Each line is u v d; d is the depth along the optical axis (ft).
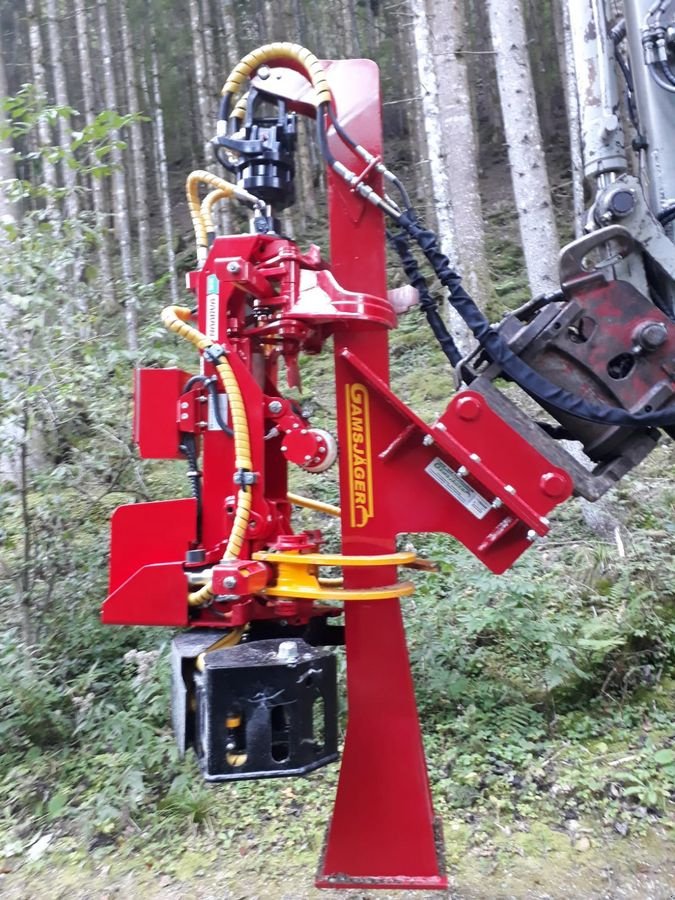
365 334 7.84
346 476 7.86
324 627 9.37
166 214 50.03
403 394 28.37
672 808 10.00
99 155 15.35
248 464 7.60
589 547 16.34
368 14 68.08
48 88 63.62
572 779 10.64
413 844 7.84
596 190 8.00
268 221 8.04
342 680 12.75
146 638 14.06
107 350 14.24
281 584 7.66
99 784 11.12
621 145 7.89
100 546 14.51
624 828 9.74
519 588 13.17
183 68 71.05
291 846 9.82
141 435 8.38
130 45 52.54
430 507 7.74
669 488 18.88
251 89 8.26
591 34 7.83
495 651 13.73
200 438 9.19
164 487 17.47
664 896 8.65
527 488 7.47
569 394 7.38
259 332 7.73
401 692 7.97
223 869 9.51
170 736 11.89
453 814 10.27
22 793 11.13
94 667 13.02
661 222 7.97
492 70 65.92
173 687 7.79
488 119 69.62
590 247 7.43
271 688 6.77
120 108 56.34
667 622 13.29
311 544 8.00
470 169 29.45
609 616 13.70
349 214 7.87
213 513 8.18
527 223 22.40
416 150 55.98
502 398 7.65
